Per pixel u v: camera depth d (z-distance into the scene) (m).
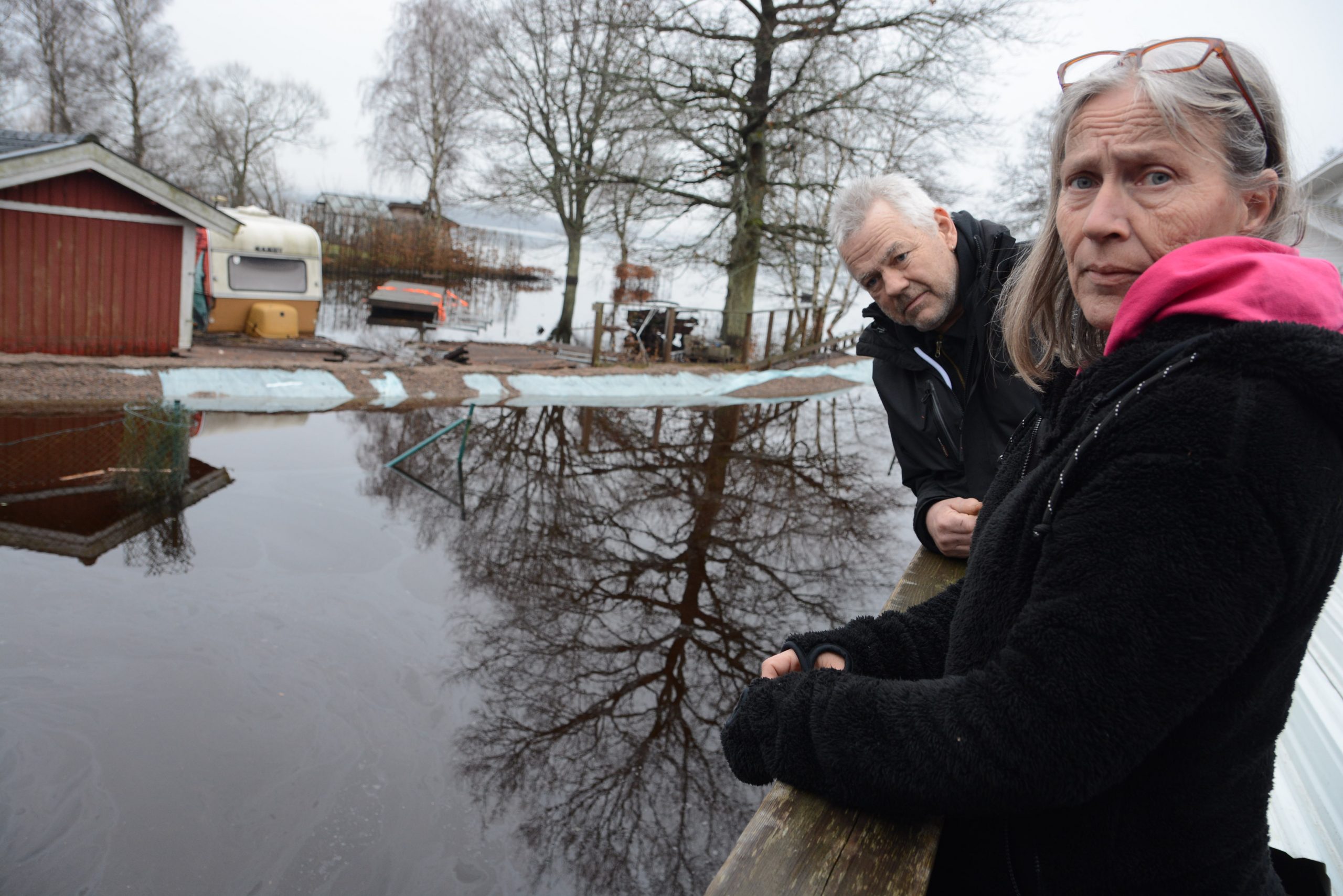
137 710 4.46
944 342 2.14
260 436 10.14
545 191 24.58
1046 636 0.69
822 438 13.30
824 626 6.39
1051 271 0.97
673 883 3.67
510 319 31.33
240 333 16.83
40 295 11.92
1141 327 0.74
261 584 6.11
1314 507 0.62
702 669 5.57
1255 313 0.67
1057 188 0.93
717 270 20.67
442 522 7.85
